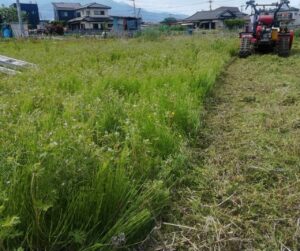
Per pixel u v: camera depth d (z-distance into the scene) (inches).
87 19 2568.9
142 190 96.3
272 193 104.8
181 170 114.0
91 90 190.2
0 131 95.7
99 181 81.6
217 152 136.0
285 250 82.4
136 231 82.8
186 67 295.3
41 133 100.8
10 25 1471.5
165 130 130.3
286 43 463.8
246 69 357.1
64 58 370.6
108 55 418.9
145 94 186.9
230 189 107.2
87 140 97.0
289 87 248.8
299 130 156.7
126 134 118.8
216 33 1229.1
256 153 132.6
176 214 96.2
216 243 84.6
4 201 67.1
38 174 69.7
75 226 77.1
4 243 69.1
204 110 191.0
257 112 184.7
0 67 287.1
